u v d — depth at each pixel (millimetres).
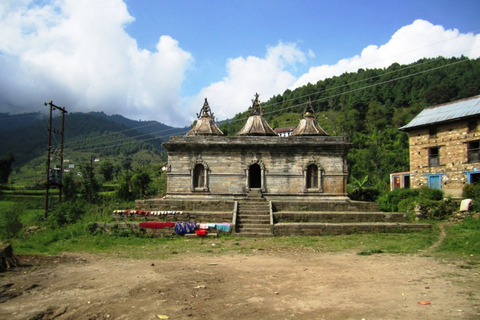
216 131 34438
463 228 22469
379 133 102000
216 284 11266
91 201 46781
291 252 17609
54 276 12586
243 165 30562
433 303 8844
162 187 58281
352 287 10617
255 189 30266
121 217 25578
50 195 64812
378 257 15539
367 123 115188
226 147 30594
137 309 8938
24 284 11367
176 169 30766
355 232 23062
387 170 70000
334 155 30625
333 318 8047
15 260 14367
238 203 27891
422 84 132250
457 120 36875
